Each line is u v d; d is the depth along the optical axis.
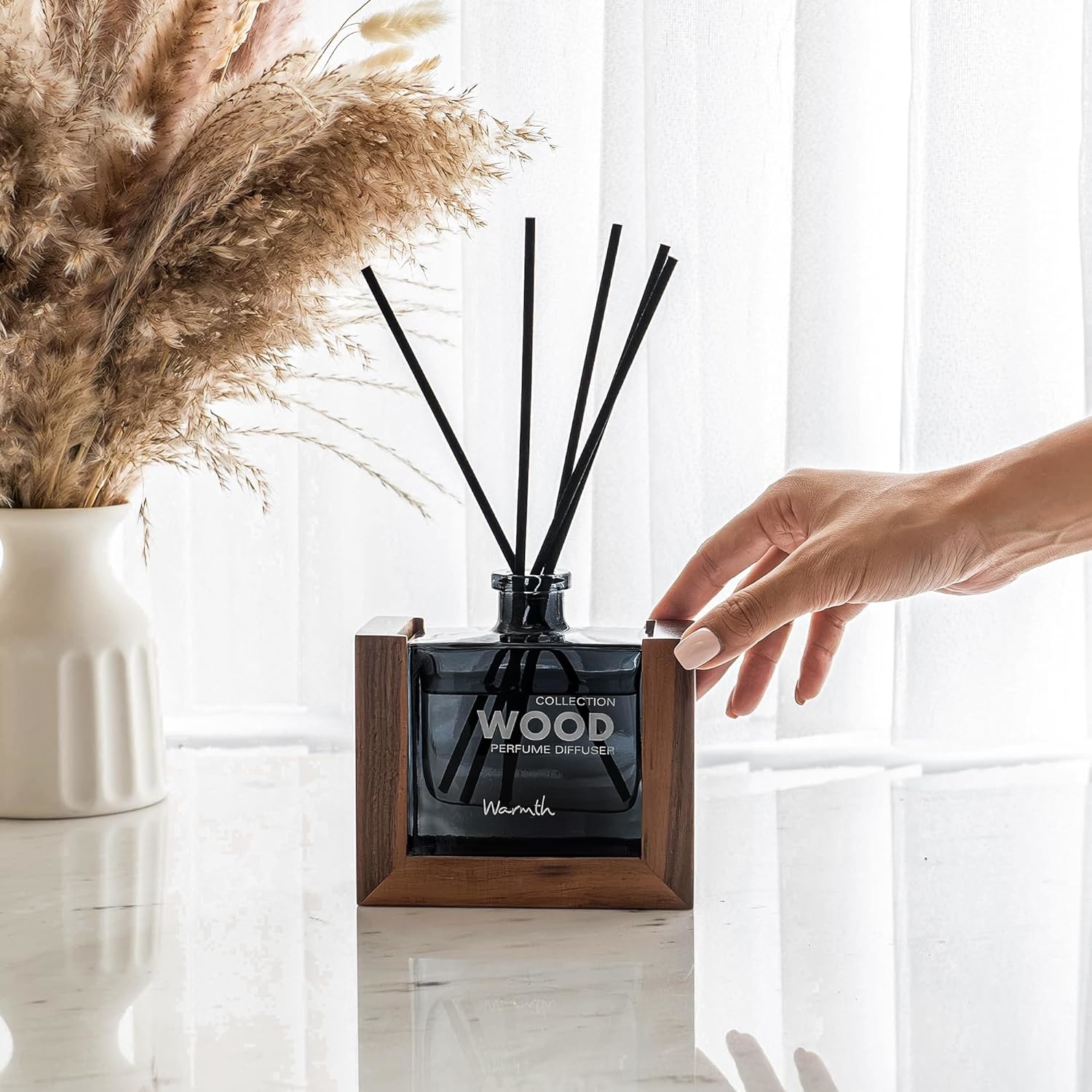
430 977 0.63
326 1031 0.57
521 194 1.20
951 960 0.66
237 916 0.71
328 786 0.99
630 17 1.19
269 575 1.31
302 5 0.87
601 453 1.21
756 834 0.87
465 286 1.20
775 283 1.24
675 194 1.18
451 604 1.29
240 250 0.79
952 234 1.15
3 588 0.88
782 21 1.21
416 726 0.71
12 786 0.88
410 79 0.79
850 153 1.20
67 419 0.83
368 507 1.27
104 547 0.90
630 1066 0.54
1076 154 1.19
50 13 0.81
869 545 0.69
